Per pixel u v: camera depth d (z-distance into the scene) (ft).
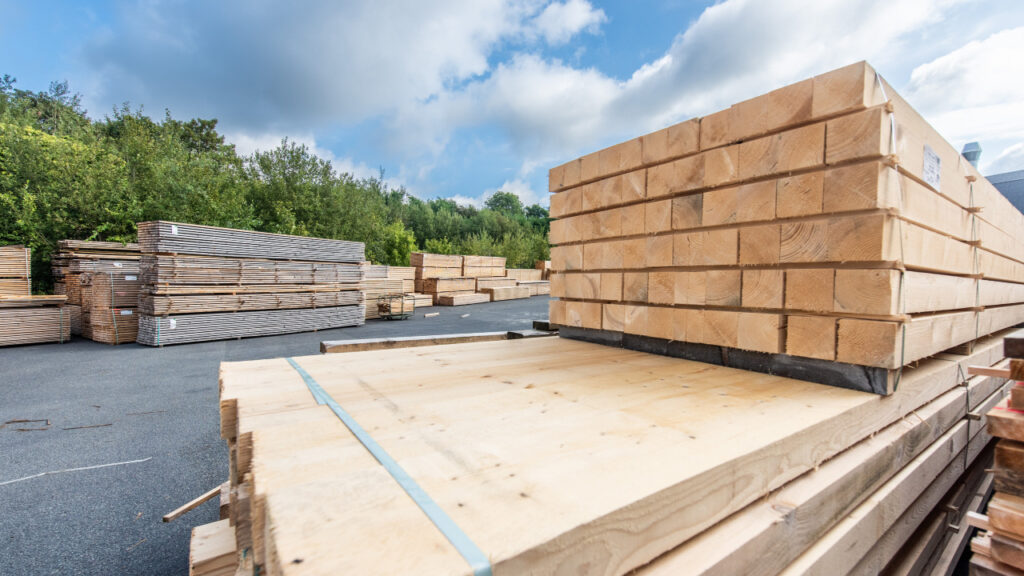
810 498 3.69
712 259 6.90
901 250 5.43
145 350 24.09
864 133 5.17
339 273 34.68
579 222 9.62
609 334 8.98
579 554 2.24
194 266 26.14
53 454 10.72
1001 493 4.62
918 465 5.81
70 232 37.91
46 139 42.70
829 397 5.00
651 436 3.59
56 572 6.61
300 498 2.36
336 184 63.46
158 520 8.00
